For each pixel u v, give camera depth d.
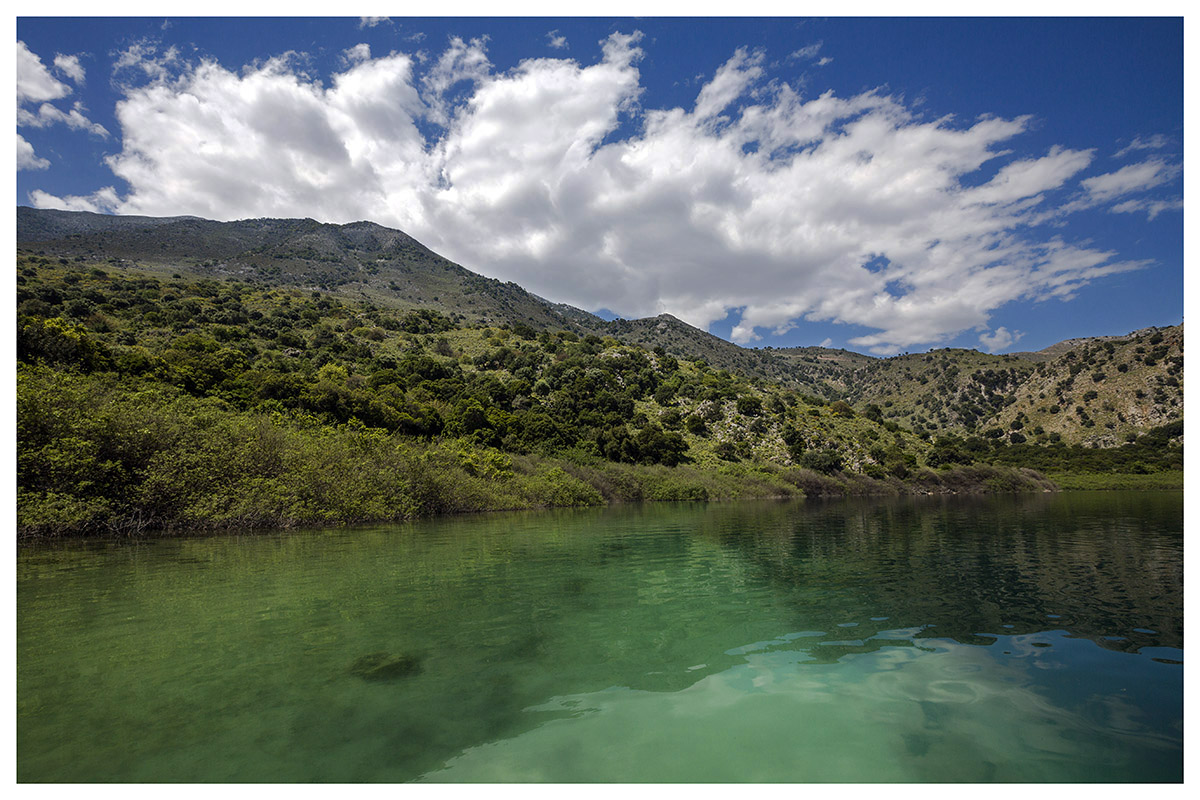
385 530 18.09
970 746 4.10
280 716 4.47
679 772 3.76
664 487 43.25
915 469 61.16
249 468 18.78
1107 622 7.30
